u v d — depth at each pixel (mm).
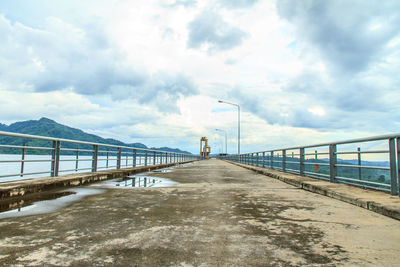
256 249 3178
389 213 4918
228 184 10305
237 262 2775
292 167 14289
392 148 6484
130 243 3359
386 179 6879
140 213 5090
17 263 2721
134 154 17891
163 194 7508
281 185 10164
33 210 5320
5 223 4312
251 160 27078
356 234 3818
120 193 7656
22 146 8039
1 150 10898
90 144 12047
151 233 3797
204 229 4020
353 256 2973
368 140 7348
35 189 7656
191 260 2820
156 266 2662
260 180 12195
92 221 4465
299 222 4480
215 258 2883
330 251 3129
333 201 6551
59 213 5059
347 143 8297
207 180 11875
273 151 17984
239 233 3828
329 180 9539
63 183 8938
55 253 3004
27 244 3305
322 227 4176
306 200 6688
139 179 12094
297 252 3088
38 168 18547
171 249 3152
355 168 8367
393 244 3395
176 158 34344
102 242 3391
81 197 6914
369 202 5539
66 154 23703
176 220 4562
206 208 5602
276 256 2955
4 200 6395
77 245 3277
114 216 4836
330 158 9375
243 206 5848
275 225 4281
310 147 11445
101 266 2656
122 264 2709
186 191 8148
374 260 2859
